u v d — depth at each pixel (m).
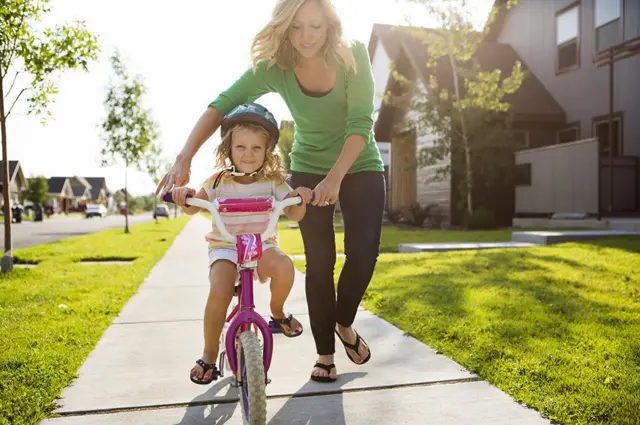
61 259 9.90
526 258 7.66
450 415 2.70
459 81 17.50
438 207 17.98
